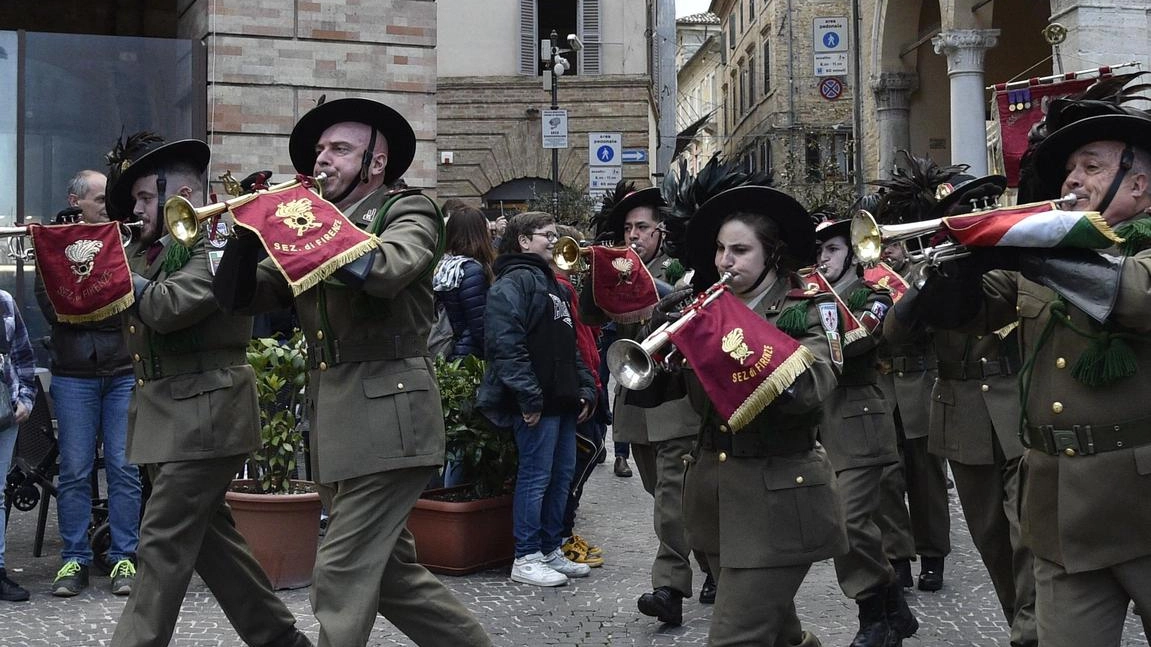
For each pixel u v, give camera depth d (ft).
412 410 14.16
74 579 21.26
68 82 36.91
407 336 14.43
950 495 30.81
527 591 21.79
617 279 21.11
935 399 18.72
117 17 46.88
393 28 40.63
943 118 83.05
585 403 22.85
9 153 36.24
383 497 14.01
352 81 40.29
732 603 13.08
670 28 101.55
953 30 64.80
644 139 83.51
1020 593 17.12
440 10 84.84
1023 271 11.41
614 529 27.12
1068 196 11.71
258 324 27.37
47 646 18.16
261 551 21.36
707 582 21.06
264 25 39.29
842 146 132.57
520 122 83.61
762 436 13.12
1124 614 11.96
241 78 39.14
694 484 13.79
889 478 21.66
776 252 13.61
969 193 20.10
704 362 12.71
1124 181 11.85
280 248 13.12
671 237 15.65
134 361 16.01
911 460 22.13
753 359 12.55
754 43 149.59
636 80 83.25
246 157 39.27
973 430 18.01
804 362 12.56
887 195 21.45
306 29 39.75
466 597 21.33
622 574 23.08
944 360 18.51
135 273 16.08
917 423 21.79
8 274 34.37
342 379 14.17
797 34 132.57
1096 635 11.76
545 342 21.81
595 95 83.35
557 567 22.81
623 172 83.51
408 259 13.61
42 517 24.04
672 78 101.60
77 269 15.62
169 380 15.69
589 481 33.14
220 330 15.87
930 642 19.01
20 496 23.73
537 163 83.71
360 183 14.79
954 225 11.46
